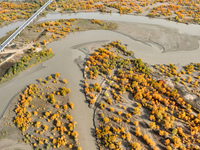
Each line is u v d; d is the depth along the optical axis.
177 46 107.00
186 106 65.44
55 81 80.19
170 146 54.25
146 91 72.31
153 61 93.50
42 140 56.75
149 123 61.00
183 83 77.06
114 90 74.31
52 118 62.31
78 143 56.62
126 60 91.44
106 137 56.53
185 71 85.81
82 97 73.31
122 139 56.72
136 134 57.22
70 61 94.50
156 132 58.72
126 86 74.50
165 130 59.00
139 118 63.19
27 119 62.22
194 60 94.75
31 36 114.38
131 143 54.28
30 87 75.56
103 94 73.12
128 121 61.28
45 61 93.94
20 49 100.31
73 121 63.25
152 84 74.19
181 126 59.91
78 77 83.62
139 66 85.94
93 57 93.25
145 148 54.38
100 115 64.88
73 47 106.31
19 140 57.09
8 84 79.00
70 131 59.69
